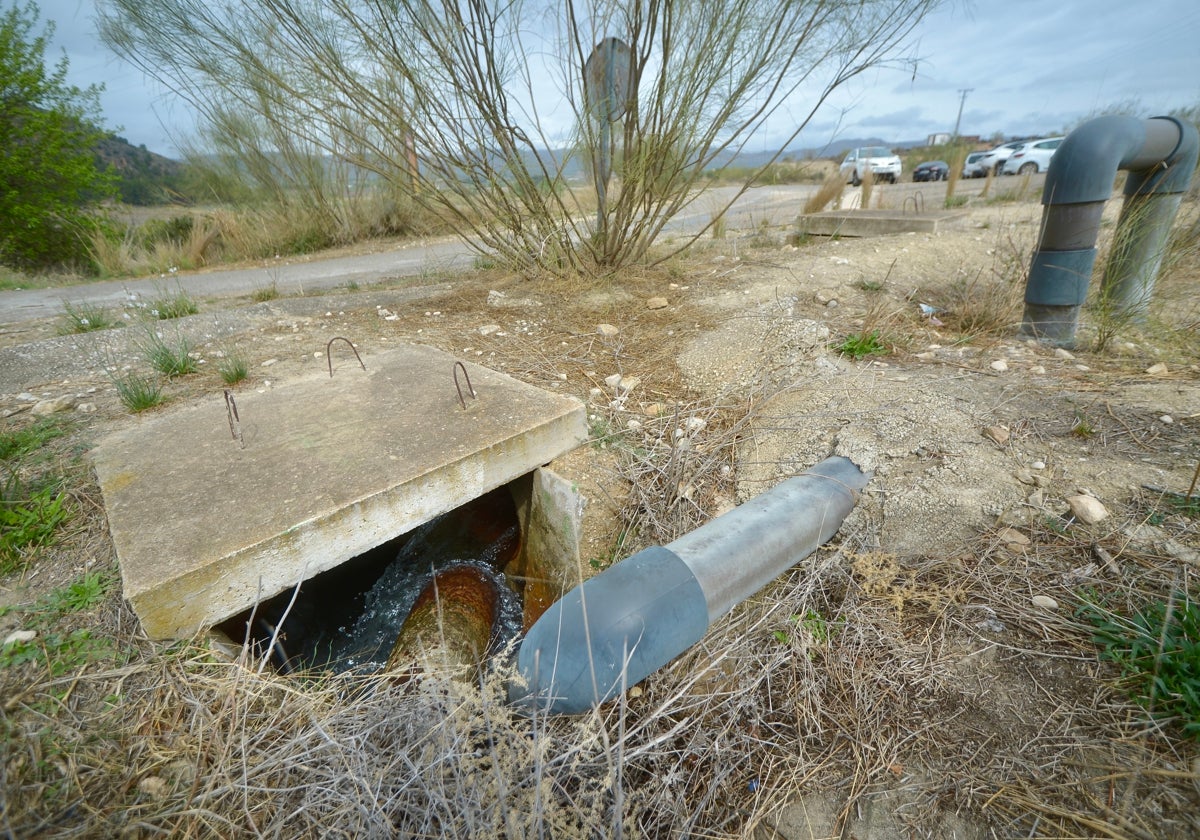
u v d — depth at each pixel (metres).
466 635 2.49
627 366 3.82
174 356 3.83
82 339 4.48
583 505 2.65
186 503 2.14
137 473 2.34
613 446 2.99
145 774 1.49
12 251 11.12
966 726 1.59
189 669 1.77
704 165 4.81
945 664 1.75
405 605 2.96
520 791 1.44
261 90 4.27
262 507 2.11
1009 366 3.30
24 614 1.86
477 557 3.20
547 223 5.11
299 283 7.10
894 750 1.58
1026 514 2.14
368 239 11.08
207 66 4.11
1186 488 2.10
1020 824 1.36
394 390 3.06
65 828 1.35
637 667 1.64
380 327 4.52
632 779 1.63
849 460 2.53
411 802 1.44
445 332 4.37
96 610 1.88
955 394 2.92
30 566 2.06
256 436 2.61
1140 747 1.41
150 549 1.91
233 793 1.48
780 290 4.83
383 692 1.81
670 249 6.63
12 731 1.53
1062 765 1.44
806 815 1.49
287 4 3.82
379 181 10.17
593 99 4.60
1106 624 1.72
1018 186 12.12
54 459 2.66
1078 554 1.97
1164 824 1.28
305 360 3.81
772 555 1.96
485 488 2.56
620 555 2.48
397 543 3.36
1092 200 3.31
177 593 1.81
